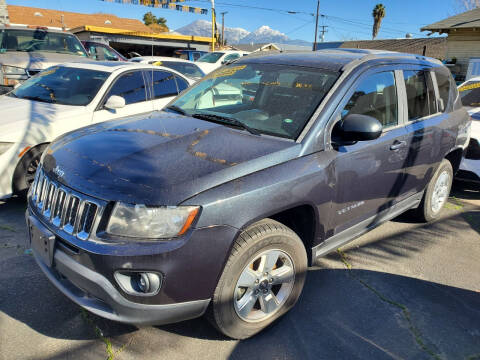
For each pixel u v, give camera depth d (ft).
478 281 11.51
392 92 11.02
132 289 6.89
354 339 8.86
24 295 9.63
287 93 9.85
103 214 6.89
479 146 16.61
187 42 96.68
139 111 17.79
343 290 10.64
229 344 8.46
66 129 14.96
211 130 9.15
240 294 8.12
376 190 10.64
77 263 7.07
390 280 11.25
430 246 13.39
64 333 8.50
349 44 130.41
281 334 8.85
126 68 18.01
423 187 13.48
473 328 9.46
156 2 60.44
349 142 9.28
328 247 9.89
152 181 7.06
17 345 8.07
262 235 7.75
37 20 108.78
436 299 10.51
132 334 8.60
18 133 13.57
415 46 112.98
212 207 7.01
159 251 6.67
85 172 7.49
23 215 13.83
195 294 7.20
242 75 11.25
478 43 68.74
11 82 25.82
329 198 8.95
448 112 13.64
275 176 7.84
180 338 8.55
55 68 18.81
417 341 8.91
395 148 10.72
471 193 18.97
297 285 8.96
